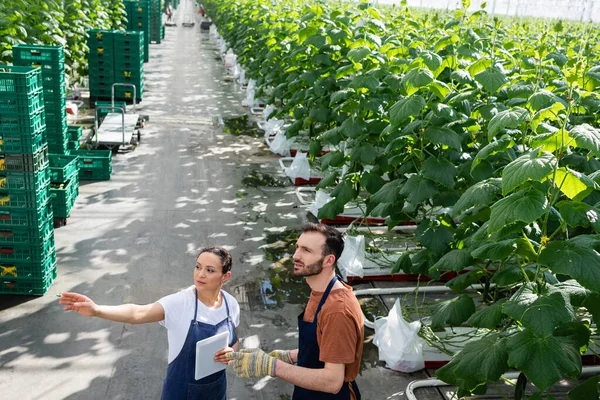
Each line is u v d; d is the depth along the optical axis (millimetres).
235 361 2506
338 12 7273
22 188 4590
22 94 4391
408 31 7047
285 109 8062
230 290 5184
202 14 35781
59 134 7395
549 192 2838
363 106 5395
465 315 3609
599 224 2729
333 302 2449
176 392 2811
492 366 2803
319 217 5547
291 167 8117
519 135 4094
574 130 2631
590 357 4301
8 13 7473
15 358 4031
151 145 9523
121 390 3781
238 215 6910
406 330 4188
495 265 5051
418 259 4609
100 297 4879
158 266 5523
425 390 3971
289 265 5719
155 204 7090
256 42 11938
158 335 4434
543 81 4980
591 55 5703
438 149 4746
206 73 16828
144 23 17875
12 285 4840
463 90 5004
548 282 3162
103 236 6094
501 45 6770
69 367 3979
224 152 9398
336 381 2400
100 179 7797
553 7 13844
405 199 4895
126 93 12062
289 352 2883
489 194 3195
